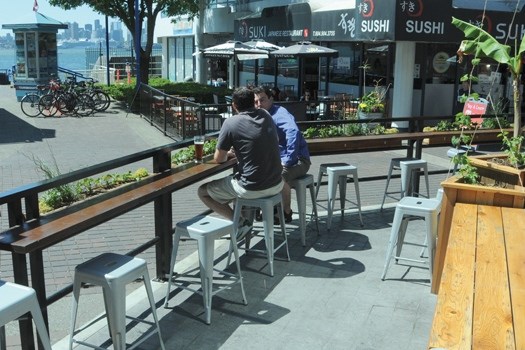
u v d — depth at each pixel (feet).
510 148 17.98
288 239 20.97
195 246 21.08
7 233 11.19
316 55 48.70
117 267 12.10
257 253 19.40
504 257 11.53
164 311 15.05
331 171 21.68
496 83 53.06
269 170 16.98
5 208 24.90
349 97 52.37
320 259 18.98
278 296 16.07
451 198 15.79
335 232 21.89
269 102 20.25
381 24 42.73
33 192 11.62
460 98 19.67
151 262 19.33
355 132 26.94
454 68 52.80
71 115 60.23
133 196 13.93
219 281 16.99
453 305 9.28
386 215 24.36
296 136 19.83
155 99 51.96
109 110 65.36
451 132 26.27
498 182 17.44
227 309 15.21
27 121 55.47
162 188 14.80
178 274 17.07
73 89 62.18
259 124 16.87
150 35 70.95
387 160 39.50
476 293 9.73
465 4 46.24
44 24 69.36
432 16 42.70
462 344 8.04
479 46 18.98
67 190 15.51
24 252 10.48
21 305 9.96
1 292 10.14
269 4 68.33
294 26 56.29
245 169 16.99
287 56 50.29
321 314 15.01
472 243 12.35
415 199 17.62
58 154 38.91
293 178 20.13
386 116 51.11
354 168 22.08
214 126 42.50
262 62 74.49
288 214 20.84
